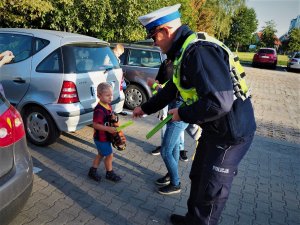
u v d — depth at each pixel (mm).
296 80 17297
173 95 2807
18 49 4582
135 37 11453
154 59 7070
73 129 4355
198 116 2014
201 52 1987
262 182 4215
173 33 2281
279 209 3578
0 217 2223
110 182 3787
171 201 3498
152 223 3084
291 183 4277
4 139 2354
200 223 2416
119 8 10430
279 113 8656
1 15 8477
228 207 3502
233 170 2305
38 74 4340
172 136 3357
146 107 2908
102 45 5059
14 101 4555
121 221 3068
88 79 4496
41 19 9266
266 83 14945
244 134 2191
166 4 13281
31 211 3086
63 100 4227
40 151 4465
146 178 3977
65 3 8859
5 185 2277
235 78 2148
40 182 3639
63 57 4270
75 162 4227
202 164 2467
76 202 3312
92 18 10008
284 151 5527
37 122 4500
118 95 5262
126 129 5754
